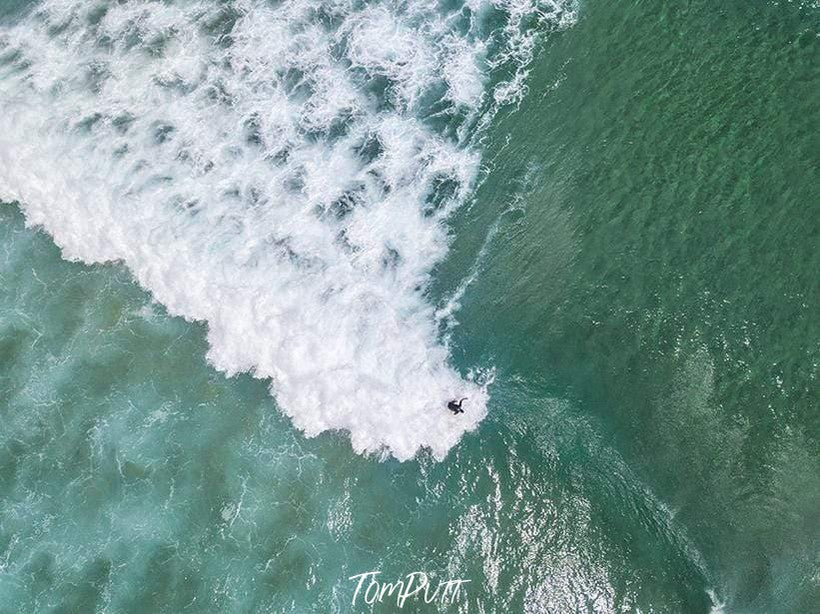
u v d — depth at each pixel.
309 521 29.58
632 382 30.80
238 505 29.80
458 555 28.91
